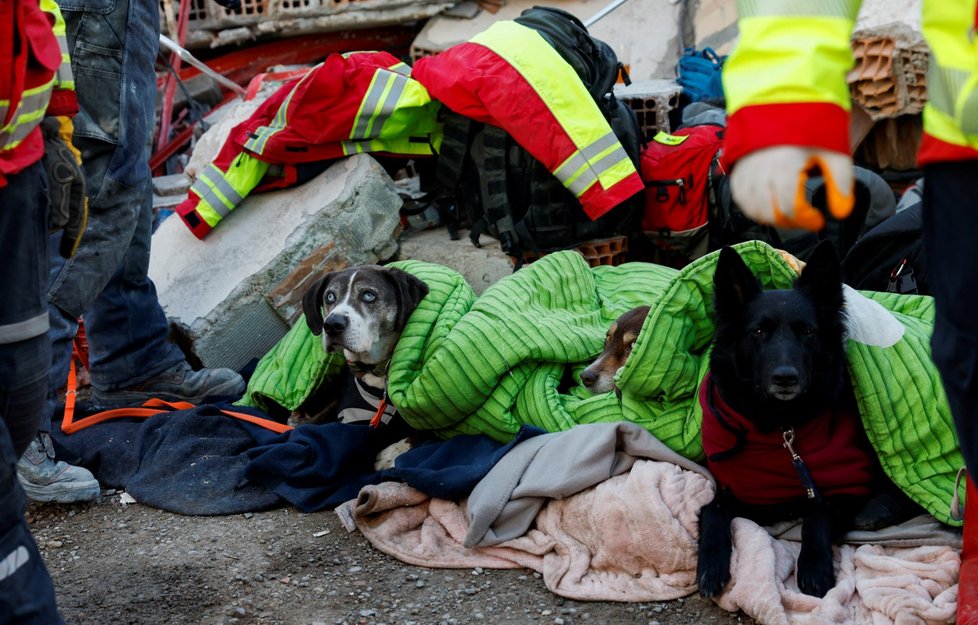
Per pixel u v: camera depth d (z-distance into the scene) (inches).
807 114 53.5
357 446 155.3
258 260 193.0
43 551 138.5
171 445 161.3
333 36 306.5
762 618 107.7
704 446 125.9
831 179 54.1
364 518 139.5
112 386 180.4
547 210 190.2
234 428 167.2
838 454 119.5
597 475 129.6
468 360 148.7
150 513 149.6
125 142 152.5
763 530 120.0
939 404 120.6
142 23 154.0
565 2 288.2
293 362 173.8
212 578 128.7
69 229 101.0
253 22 290.7
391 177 212.8
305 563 132.3
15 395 81.0
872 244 154.1
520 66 181.6
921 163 62.6
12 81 76.8
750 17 56.6
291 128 193.2
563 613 117.6
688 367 137.0
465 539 131.5
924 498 118.7
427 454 150.3
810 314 116.5
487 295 159.6
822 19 55.2
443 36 282.0
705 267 137.2
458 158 194.5
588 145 181.0
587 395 152.0
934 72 60.7
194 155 229.1
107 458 162.2
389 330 158.4
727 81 57.1
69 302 150.9
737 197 56.4
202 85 297.3
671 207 196.7
